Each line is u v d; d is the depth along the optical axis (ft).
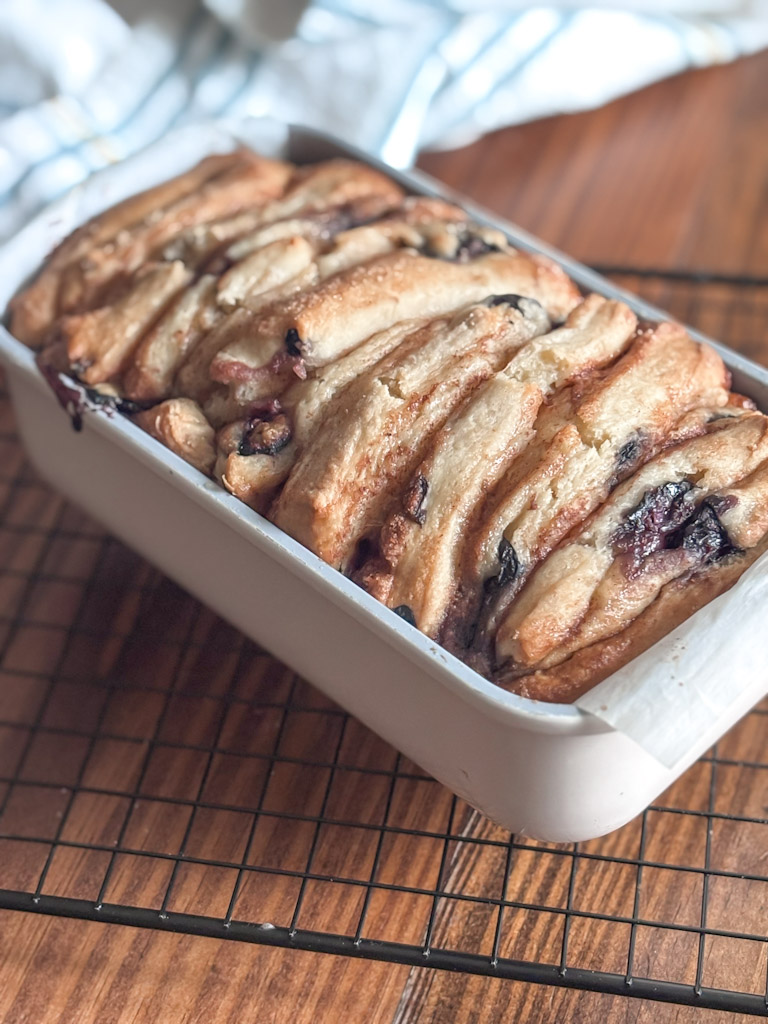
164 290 1.60
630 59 2.58
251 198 1.77
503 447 1.41
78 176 2.19
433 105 2.43
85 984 1.43
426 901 1.49
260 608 1.49
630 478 1.39
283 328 1.48
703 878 1.49
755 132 2.59
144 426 1.52
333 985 1.42
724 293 2.24
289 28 2.28
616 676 1.23
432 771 1.42
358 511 1.41
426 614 1.36
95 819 1.58
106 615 1.80
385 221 1.70
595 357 1.49
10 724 1.66
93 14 2.30
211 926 1.38
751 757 1.63
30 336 1.69
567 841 1.40
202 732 1.66
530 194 2.45
